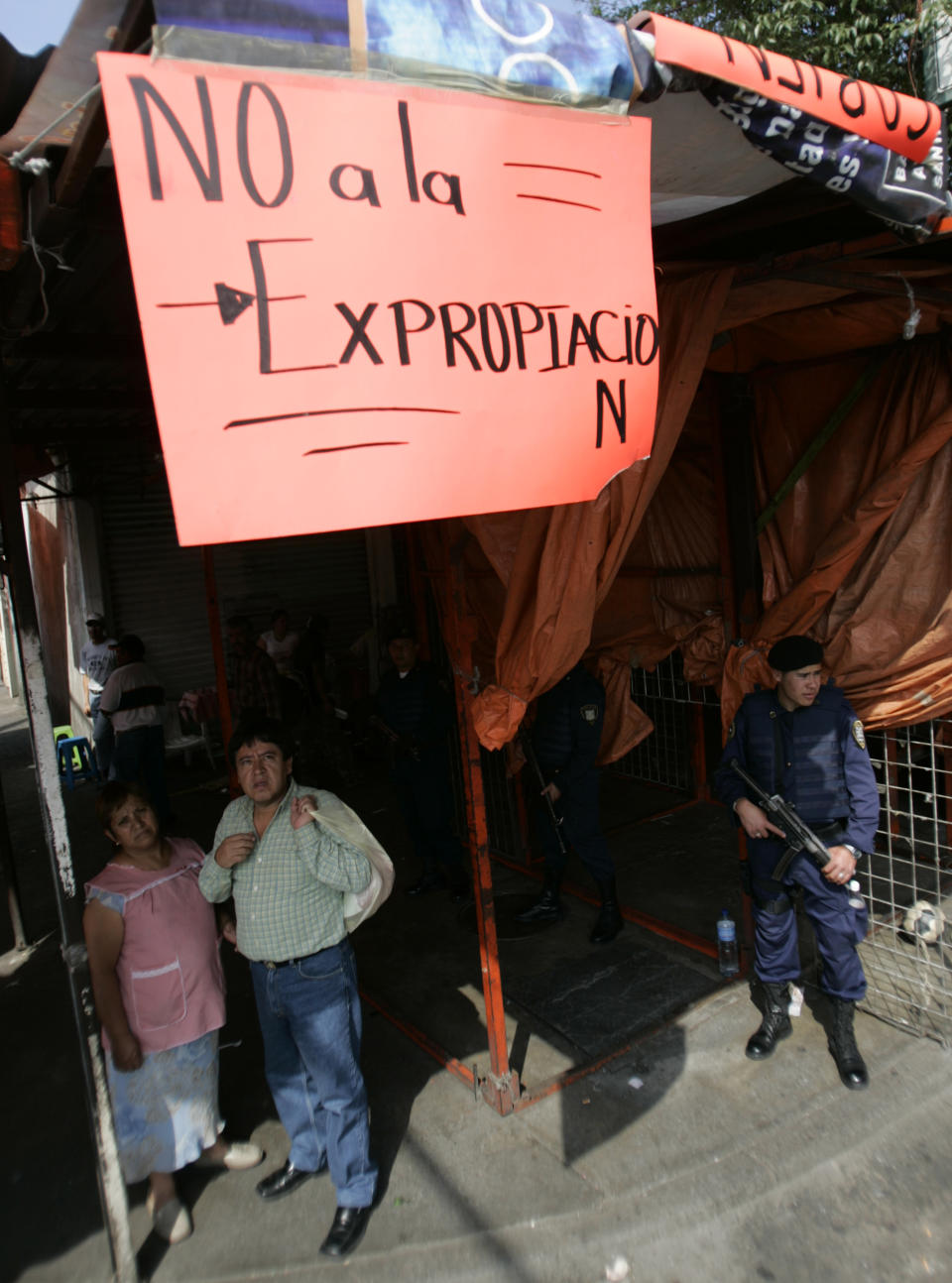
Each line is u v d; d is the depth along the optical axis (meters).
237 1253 2.66
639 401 2.09
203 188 1.51
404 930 4.69
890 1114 2.99
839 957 3.15
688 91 2.07
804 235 3.23
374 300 1.68
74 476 8.39
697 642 4.35
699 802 6.24
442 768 4.83
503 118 1.79
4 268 2.10
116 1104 2.65
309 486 1.65
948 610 3.24
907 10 6.63
